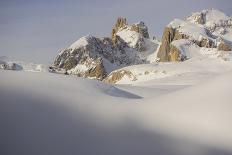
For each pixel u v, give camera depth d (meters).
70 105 37.28
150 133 32.44
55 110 35.47
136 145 30.31
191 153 29.45
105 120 34.69
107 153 28.97
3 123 31.83
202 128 33.03
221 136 31.92
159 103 38.28
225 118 33.84
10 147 28.55
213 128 32.91
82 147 29.55
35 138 30.14
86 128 32.66
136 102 39.53
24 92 38.25
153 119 35.03
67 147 29.34
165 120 34.72
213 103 36.03
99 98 41.03
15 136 30.12
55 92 40.03
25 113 33.94
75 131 31.95
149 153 29.25
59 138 30.52
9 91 37.97
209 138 31.72
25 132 30.83
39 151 28.42
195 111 35.38
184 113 35.34
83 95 41.19
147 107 37.62
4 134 30.23
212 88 39.06
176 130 33.00
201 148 30.25
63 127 32.41
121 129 33.06
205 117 34.28
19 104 35.50
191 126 33.47
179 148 30.11
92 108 37.34
